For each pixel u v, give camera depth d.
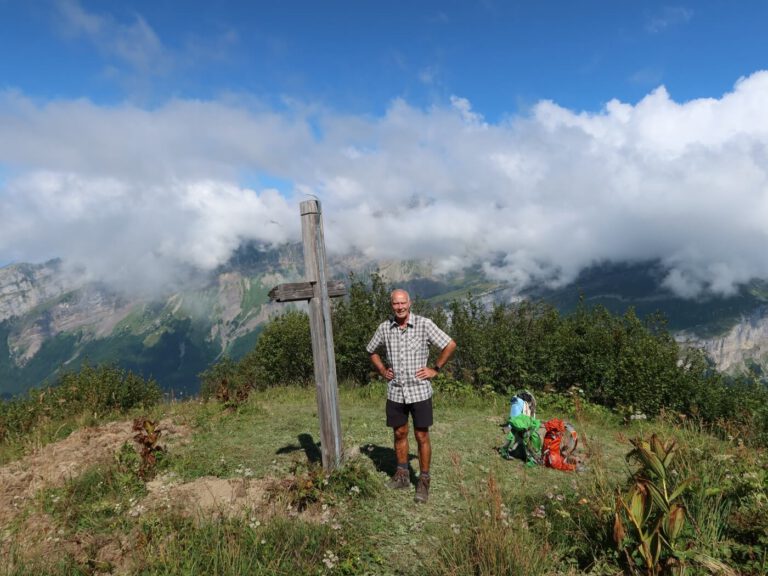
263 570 3.81
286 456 6.68
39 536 4.65
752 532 3.85
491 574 3.69
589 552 3.99
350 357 14.59
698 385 11.74
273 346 16.56
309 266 5.61
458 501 5.20
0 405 10.66
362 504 5.11
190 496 5.42
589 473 5.82
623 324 13.85
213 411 9.70
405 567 4.02
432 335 5.15
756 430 8.98
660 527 3.60
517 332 14.19
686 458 5.19
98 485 5.73
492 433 7.93
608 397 12.27
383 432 7.93
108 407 11.55
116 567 4.03
